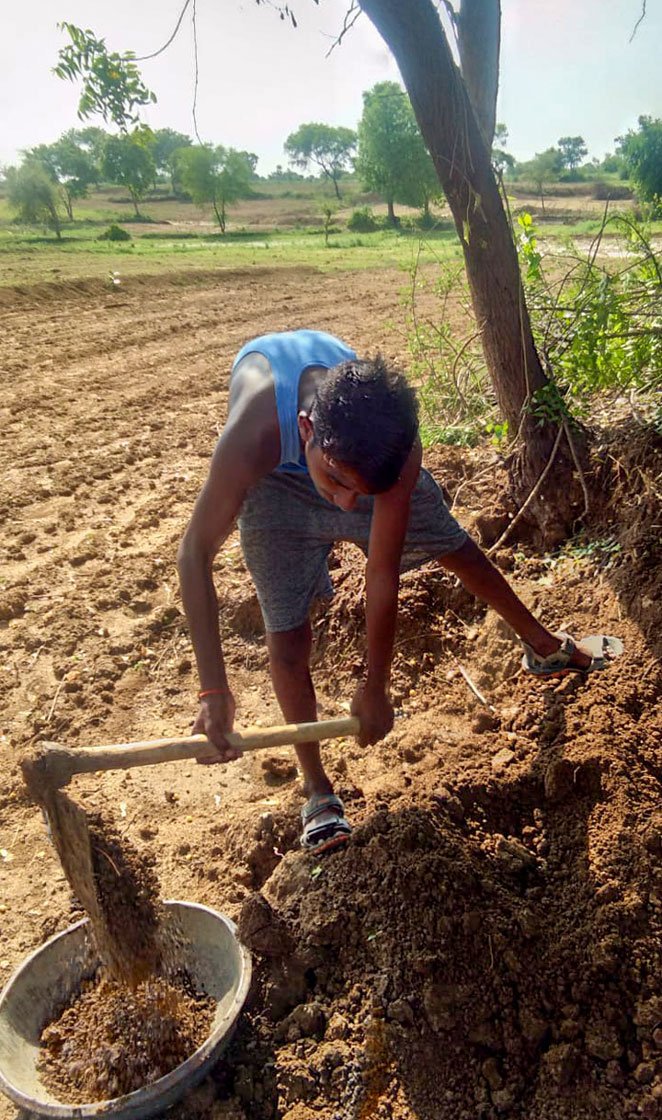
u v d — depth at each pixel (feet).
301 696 9.33
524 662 11.16
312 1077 7.57
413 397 7.00
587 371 14.69
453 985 7.89
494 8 14.61
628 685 10.64
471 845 9.01
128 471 23.09
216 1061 7.55
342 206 262.26
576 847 9.07
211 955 8.45
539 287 16.65
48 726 12.55
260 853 9.80
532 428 13.96
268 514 8.63
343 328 43.39
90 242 143.33
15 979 8.00
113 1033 7.95
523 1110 7.43
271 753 11.68
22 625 15.20
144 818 10.79
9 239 151.74
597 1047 7.62
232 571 15.92
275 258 96.94
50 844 10.57
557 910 8.60
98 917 7.73
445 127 12.77
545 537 13.91
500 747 10.33
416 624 13.09
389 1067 7.63
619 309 15.10
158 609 15.28
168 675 13.69
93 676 13.60
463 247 13.69
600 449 14.03
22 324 45.57
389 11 11.98
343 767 10.93
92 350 38.93
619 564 12.44
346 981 8.15
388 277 72.02
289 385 7.64
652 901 8.44
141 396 30.89
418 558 9.75
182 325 45.60
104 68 13.53
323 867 8.83
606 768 9.50
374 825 8.97
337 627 13.47
